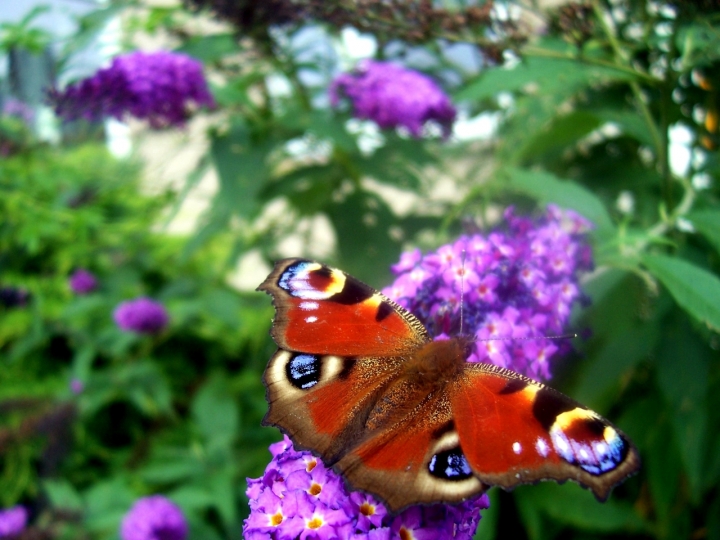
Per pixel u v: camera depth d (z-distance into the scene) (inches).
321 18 6.1
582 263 5.4
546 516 6.8
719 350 6.1
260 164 7.5
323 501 3.7
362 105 7.7
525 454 3.5
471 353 4.7
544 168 7.3
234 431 8.9
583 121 6.3
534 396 3.7
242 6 6.4
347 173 8.4
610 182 6.9
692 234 6.2
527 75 5.8
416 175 8.6
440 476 3.6
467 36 6.0
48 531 8.0
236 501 8.5
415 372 4.0
